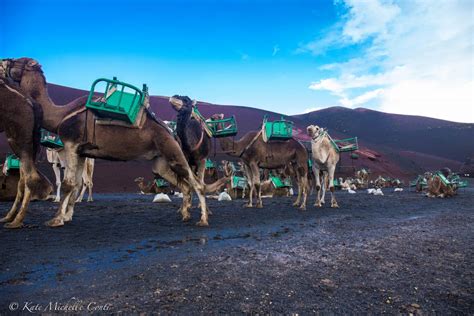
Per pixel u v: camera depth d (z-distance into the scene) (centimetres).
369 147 6912
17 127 611
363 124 10212
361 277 362
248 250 481
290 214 975
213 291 306
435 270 393
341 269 392
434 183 1919
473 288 331
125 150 683
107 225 693
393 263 421
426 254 472
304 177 1227
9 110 601
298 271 380
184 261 409
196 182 718
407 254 471
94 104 604
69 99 4150
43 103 644
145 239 548
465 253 482
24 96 618
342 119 10450
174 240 545
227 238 574
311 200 1669
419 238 596
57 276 343
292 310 269
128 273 356
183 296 292
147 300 281
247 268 386
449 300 299
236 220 818
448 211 1101
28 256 418
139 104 667
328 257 450
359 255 462
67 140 642
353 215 962
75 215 866
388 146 8362
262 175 2198
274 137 1170
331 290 319
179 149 707
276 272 373
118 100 639
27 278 335
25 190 637
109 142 661
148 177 2944
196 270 371
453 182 2159
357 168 4959
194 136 816
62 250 454
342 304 285
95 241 521
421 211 1098
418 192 2633
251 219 844
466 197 1917
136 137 675
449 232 667
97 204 1219
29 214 825
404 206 1291
